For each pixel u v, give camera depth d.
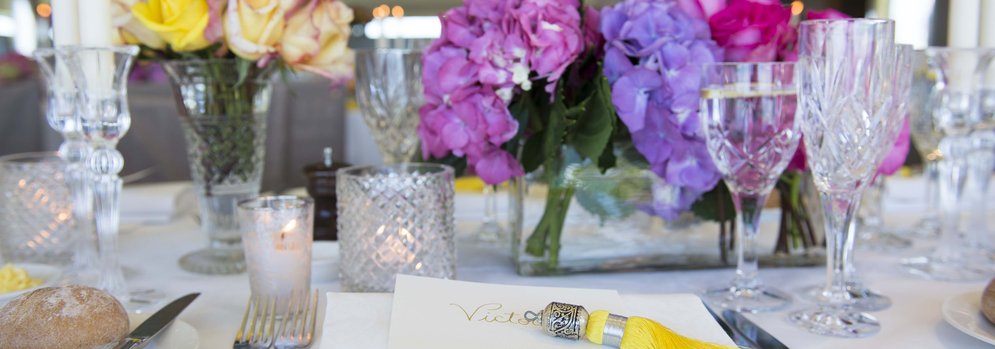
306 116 2.62
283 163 2.56
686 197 1.13
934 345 0.92
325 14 1.17
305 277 0.99
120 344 0.87
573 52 1.03
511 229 1.19
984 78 1.20
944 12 5.13
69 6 1.09
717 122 1.01
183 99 1.18
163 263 1.21
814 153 0.97
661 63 1.04
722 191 1.13
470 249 1.28
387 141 1.38
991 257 1.21
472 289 0.91
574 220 1.13
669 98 1.05
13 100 3.08
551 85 1.03
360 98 1.37
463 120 1.06
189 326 0.91
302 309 0.95
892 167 1.08
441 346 0.82
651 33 1.05
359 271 1.04
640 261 1.15
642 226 1.14
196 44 1.14
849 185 0.97
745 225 1.05
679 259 1.16
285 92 2.56
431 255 1.04
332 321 0.87
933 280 1.12
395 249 1.03
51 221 1.24
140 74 3.55
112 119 1.06
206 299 1.05
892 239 1.31
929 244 1.31
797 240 1.17
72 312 0.86
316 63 1.19
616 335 0.82
